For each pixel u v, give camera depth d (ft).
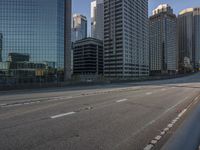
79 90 76.59
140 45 537.65
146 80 219.82
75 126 23.18
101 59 540.52
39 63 285.02
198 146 17.43
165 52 586.45
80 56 538.47
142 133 21.06
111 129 22.29
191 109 35.91
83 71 526.98
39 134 20.10
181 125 24.50
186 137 19.84
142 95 59.06
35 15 287.48
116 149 16.66
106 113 30.86
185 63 545.03
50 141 18.17
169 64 595.06
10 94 60.29
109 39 508.12
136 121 26.17
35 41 286.66
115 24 497.05
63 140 18.48
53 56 287.48
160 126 23.99
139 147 17.19
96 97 51.83
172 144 17.92
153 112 32.63
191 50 613.11
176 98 53.36
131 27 506.89
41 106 36.52
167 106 39.22
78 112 31.24
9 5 285.84
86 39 527.40
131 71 496.23
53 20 290.35
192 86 112.68
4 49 281.95
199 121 26.55
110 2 511.40
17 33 285.23
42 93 63.41
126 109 34.71
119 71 481.46
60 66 291.58
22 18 286.46
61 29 295.89
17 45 284.41
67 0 302.04
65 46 299.58
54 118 26.94
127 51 489.67
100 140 18.70
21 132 20.68
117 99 48.11
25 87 87.10
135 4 524.93
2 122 24.54
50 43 287.69
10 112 30.66
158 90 80.89
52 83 100.83
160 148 17.03
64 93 63.00
